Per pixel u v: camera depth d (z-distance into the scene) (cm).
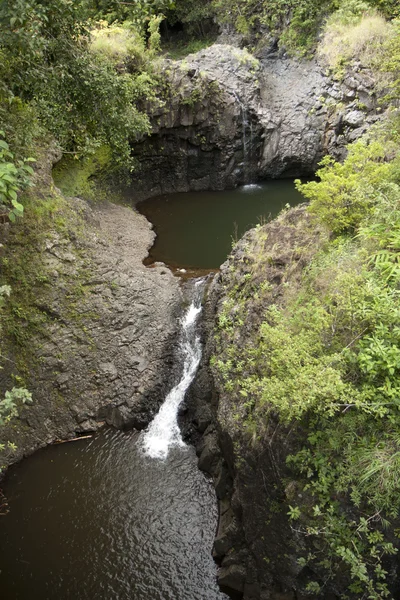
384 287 670
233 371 895
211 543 874
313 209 888
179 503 948
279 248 970
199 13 2642
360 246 798
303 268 873
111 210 1716
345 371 621
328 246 863
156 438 1091
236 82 2055
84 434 1103
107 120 1253
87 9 992
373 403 575
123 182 1877
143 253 1554
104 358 1142
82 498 968
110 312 1173
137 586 818
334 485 605
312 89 2109
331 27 2059
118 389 1130
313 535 637
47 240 1121
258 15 2408
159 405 1141
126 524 918
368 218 816
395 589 605
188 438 1082
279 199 1997
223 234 1717
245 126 2062
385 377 594
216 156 2053
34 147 1157
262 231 1084
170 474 1005
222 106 1966
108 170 1761
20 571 848
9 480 1004
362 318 627
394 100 1761
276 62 2312
